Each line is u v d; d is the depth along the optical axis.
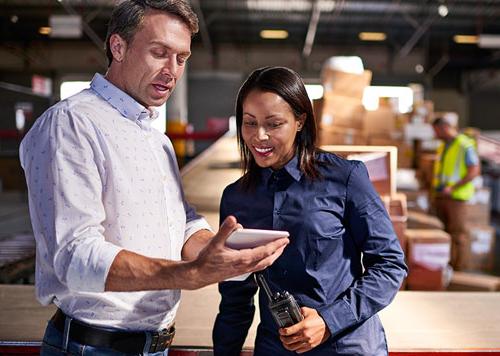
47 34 16.64
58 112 1.24
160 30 1.27
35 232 1.23
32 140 1.24
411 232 4.23
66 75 18.50
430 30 15.99
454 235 6.20
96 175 1.23
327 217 1.38
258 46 19.34
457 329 2.14
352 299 1.33
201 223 1.60
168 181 1.43
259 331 1.51
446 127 6.12
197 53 19.55
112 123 1.29
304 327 1.29
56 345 1.33
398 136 6.10
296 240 1.39
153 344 1.37
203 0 13.27
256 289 1.58
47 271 1.25
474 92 20.84
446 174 6.17
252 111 1.38
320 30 16.44
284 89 1.36
